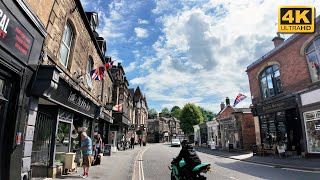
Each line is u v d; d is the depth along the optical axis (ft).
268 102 61.57
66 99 29.45
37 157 26.12
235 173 33.06
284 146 53.42
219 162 49.21
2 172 17.62
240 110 86.43
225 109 99.19
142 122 202.90
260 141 66.90
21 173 19.63
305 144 48.14
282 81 57.82
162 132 258.16
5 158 17.92
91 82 44.50
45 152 26.81
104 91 59.41
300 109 49.93
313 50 48.83
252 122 79.66
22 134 19.74
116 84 91.09
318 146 45.24
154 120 253.44
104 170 33.78
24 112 20.04
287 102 54.24
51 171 26.53
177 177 21.90
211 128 116.98
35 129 25.93
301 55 51.55
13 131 18.44
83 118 40.96
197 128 147.54
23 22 18.31
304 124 48.83
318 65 47.29
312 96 46.60
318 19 46.70
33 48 20.44
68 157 30.09
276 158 51.52
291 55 54.90
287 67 56.18
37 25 20.36
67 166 29.76
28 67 20.13
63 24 28.32
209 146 116.47
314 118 46.37
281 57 58.59
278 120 59.16
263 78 67.62
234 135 84.02
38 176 25.91
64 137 32.14
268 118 63.77
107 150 58.90
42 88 21.04
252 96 72.13
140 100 197.77
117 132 85.81
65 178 26.55
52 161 26.99
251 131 78.95
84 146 28.68
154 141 243.40
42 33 21.59
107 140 70.28
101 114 51.72
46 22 23.91
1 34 15.78
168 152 79.36
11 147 18.19
